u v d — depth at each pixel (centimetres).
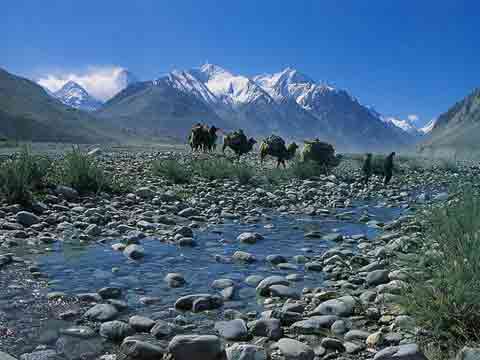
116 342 420
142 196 1275
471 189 847
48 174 1245
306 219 1151
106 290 532
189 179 1672
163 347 410
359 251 808
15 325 438
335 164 2344
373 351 409
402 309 474
